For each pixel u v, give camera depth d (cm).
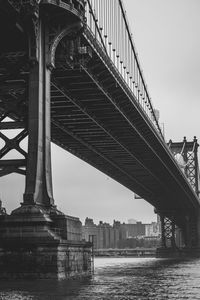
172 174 9488
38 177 3131
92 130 6159
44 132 3244
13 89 3516
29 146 3175
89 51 3762
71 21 3516
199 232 13175
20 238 2947
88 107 5344
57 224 3086
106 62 4441
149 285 3334
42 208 3083
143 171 9006
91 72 4356
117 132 6488
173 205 13112
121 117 5759
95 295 2522
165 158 8481
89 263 3588
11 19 3331
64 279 2973
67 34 3612
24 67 3459
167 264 8025
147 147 7362
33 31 3294
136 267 6750
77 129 6084
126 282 3550
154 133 6825
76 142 6938
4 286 2677
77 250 3284
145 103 6638
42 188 3162
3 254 2956
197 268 6306
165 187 10844
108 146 7075
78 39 3716
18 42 3569
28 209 3002
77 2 3572
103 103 5203
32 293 2458
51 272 2892
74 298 2345
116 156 7794
